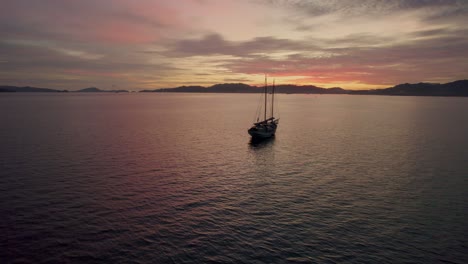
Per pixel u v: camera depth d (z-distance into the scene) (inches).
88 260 927.0
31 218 1176.2
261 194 1476.4
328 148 2637.8
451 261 956.6
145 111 6712.6
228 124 4365.2
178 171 1844.2
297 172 1865.2
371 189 1561.3
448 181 1695.4
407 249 1016.2
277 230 1123.9
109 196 1409.9
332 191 1529.3
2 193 1418.6
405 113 6845.5
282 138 3201.3
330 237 1080.8
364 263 937.5
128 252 970.1
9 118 4586.6
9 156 2103.8
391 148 2625.5
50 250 973.2
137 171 1818.4
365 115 6289.4
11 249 973.8
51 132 3218.5
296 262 933.8
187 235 1075.9
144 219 1187.9
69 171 1784.0
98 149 2396.7
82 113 5777.6
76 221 1159.6
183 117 5388.8
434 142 2923.2
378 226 1165.7
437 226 1172.5
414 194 1496.1
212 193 1480.1
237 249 997.2
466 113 6840.6
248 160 2169.0
